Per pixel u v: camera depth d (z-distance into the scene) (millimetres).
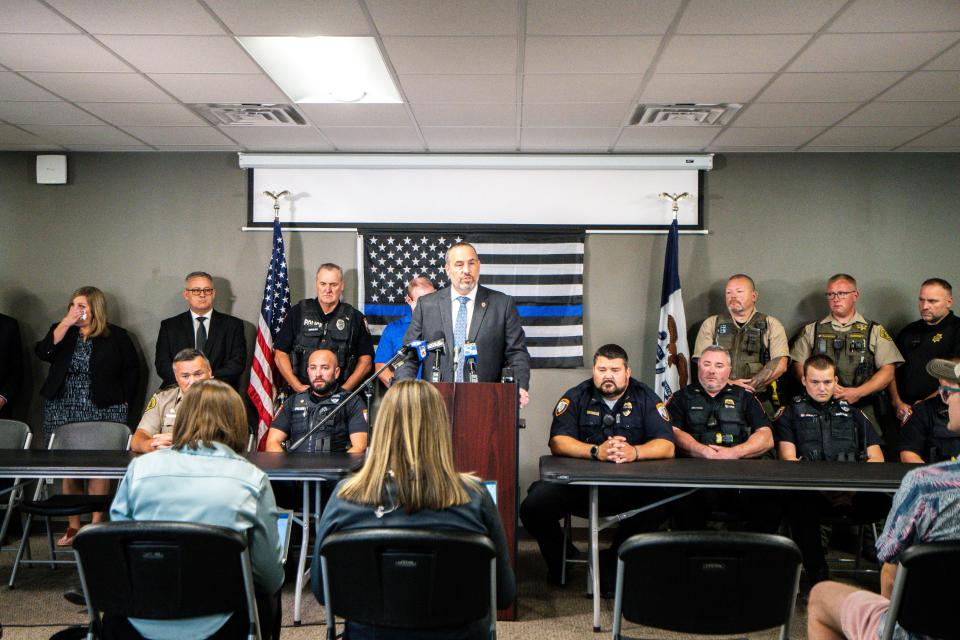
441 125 5168
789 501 4168
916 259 5797
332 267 5453
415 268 5824
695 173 5848
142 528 1951
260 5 3395
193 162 5910
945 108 4750
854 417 4605
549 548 4219
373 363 5582
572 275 5805
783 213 5836
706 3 3334
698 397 4609
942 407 4711
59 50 3924
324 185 5891
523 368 4016
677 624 1997
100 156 5906
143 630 2088
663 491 4145
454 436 3482
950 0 3285
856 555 4480
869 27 3570
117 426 4543
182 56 4008
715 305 5809
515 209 5871
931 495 1917
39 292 5891
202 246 5898
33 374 5871
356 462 3623
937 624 1863
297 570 3971
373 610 1943
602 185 5852
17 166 5902
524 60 4016
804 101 4641
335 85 4523
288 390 5590
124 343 5613
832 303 5445
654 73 4191
